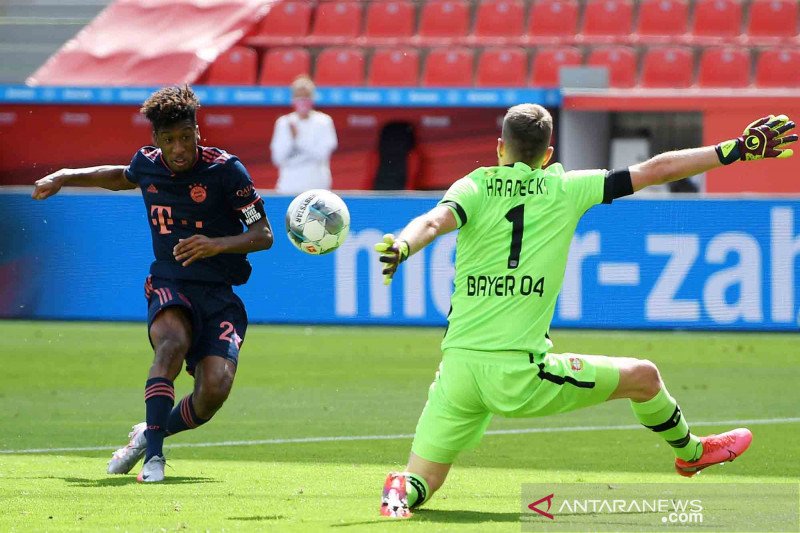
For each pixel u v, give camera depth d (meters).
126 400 34.19
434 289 49.28
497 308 17.52
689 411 32.03
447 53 69.75
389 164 65.94
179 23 73.69
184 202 21.78
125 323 51.09
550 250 17.66
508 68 68.62
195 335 21.95
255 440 27.66
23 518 17.41
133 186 22.91
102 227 50.88
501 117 65.06
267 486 21.00
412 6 73.06
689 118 64.25
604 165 64.69
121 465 22.33
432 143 65.75
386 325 49.72
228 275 22.28
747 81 67.00
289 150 57.31
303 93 56.81
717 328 47.56
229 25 73.00
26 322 51.53
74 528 16.55
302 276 50.09
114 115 68.31
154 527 16.58
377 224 49.16
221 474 22.64
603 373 17.77
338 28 73.31
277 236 50.00
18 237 51.28
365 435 28.41
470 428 17.88
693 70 68.88
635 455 25.41
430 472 17.98
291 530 16.22
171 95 20.86
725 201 47.25
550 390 17.45
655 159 18.20
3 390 36.03
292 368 40.34
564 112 63.19
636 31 71.12
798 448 26.03
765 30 69.94
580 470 23.33
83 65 71.81
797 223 47.00
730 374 38.72
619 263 47.84
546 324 17.75
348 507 18.56
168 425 22.03
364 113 65.75
